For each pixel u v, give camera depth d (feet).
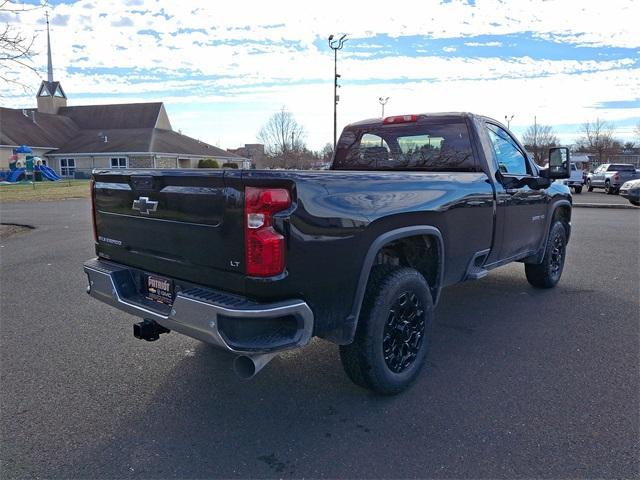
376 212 10.53
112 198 12.19
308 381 12.66
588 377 12.64
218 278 9.66
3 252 30.53
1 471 9.11
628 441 9.84
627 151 235.40
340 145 18.72
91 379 12.82
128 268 12.05
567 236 21.70
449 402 11.46
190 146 174.91
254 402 11.62
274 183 8.89
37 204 66.44
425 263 13.04
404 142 16.90
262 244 8.81
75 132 176.35
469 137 15.35
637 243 32.71
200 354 14.39
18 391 12.16
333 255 9.70
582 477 8.80
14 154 143.23
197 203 9.77
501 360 13.73
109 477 8.95
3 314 17.98
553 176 17.63
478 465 9.16
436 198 12.37
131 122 178.40
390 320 11.41
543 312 17.88
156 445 9.93
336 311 10.02
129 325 16.84
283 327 9.36
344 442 9.95
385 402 11.53
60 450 9.75
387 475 8.92
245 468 9.16
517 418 10.72
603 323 16.66
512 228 16.51
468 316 17.49
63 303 19.35
